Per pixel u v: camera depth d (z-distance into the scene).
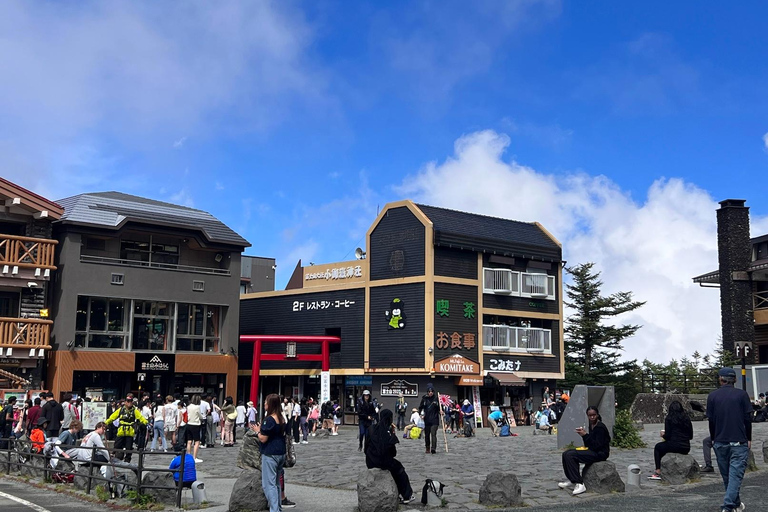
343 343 43.31
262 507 12.65
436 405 22.83
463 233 41.62
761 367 41.56
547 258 45.34
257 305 48.41
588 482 14.29
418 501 13.20
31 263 34.06
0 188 33.59
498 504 12.93
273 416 11.65
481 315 41.75
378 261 42.41
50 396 22.80
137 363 37.75
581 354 54.34
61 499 14.95
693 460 15.14
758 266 46.16
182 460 13.48
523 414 43.44
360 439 25.12
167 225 39.09
